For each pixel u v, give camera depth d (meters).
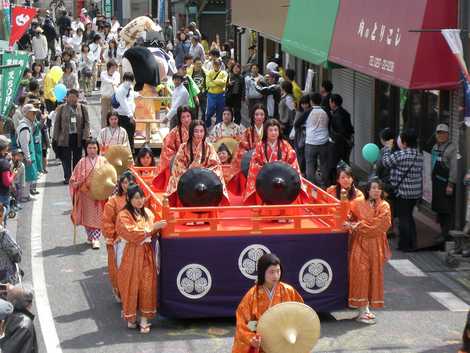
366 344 11.23
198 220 11.66
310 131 19.14
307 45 21.56
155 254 11.91
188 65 27.05
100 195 15.09
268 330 9.03
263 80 24.52
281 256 11.83
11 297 9.23
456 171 14.93
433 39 14.34
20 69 19.25
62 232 16.59
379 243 11.96
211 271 11.74
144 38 32.12
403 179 15.07
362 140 21.69
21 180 18.16
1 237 10.98
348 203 11.89
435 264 14.58
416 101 18.08
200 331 11.72
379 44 16.09
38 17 44.09
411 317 12.20
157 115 24.44
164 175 13.95
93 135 25.62
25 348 9.06
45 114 22.91
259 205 12.52
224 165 14.84
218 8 43.38
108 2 54.41
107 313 12.43
